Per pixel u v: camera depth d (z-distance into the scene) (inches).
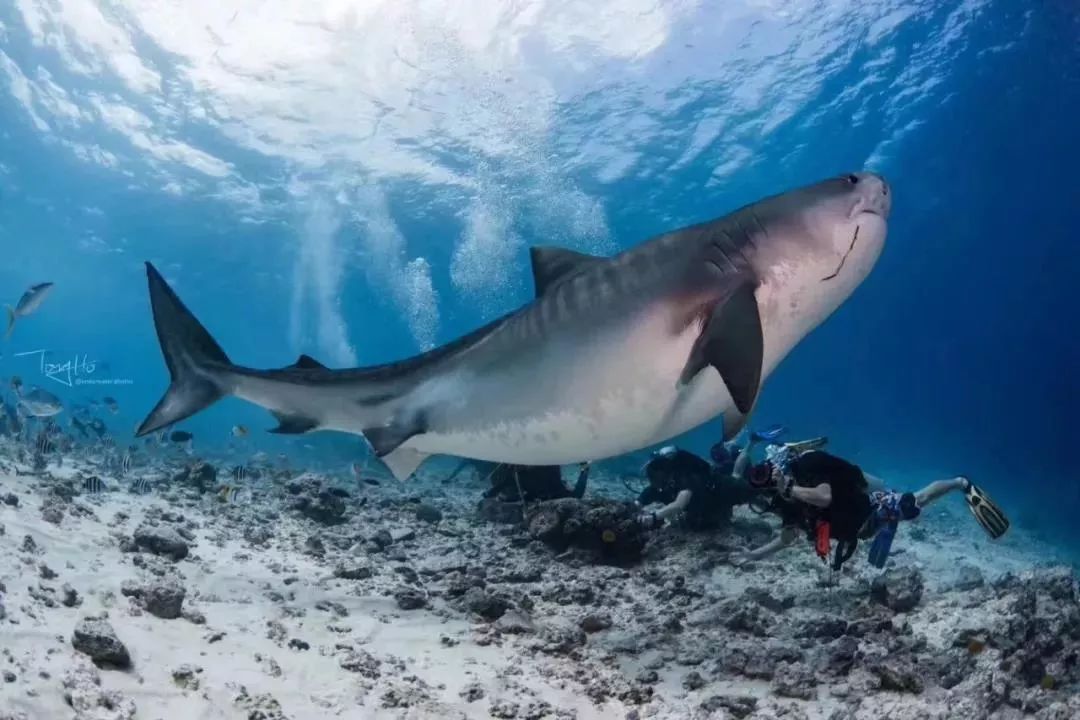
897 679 210.7
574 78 1167.6
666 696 206.8
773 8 1060.5
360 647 215.2
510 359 193.6
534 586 310.0
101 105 1257.4
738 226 172.1
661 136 1371.8
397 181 1493.6
